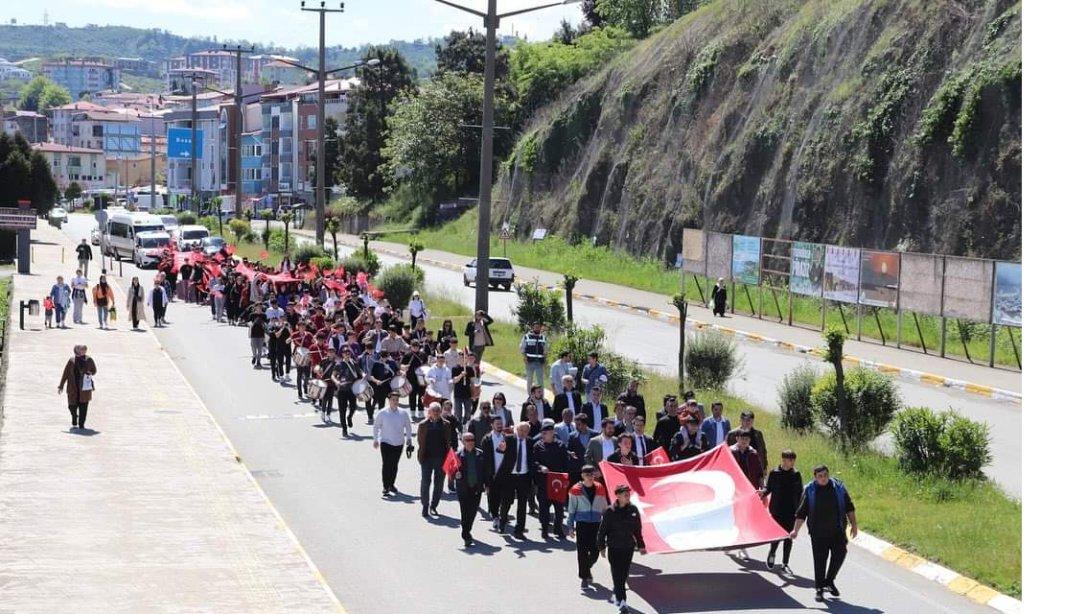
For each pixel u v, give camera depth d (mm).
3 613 13508
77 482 20266
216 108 175125
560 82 97812
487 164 31016
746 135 57906
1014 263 32906
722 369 28969
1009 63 42031
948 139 43875
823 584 14531
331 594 14531
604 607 14305
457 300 49344
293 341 30625
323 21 61938
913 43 48406
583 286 58500
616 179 71062
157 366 34125
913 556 15992
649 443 18875
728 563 16344
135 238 68812
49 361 34062
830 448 21812
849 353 36719
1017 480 20438
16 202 95500
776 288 47125
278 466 22234
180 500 19203
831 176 49750
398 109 103625
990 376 32156
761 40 64562
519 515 17500
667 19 100125
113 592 14422
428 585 15156
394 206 105812
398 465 21938
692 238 51625
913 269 36938
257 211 132250
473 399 25328
